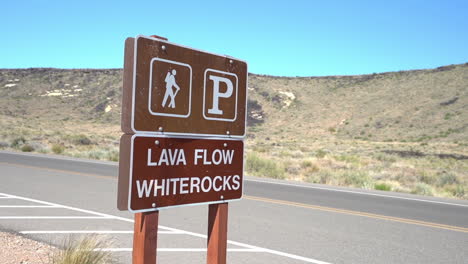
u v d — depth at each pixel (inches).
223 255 151.9
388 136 3014.3
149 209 128.0
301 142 2679.6
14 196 453.1
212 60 146.9
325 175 823.7
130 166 123.2
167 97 132.9
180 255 259.8
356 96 3774.6
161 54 131.3
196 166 142.0
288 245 292.0
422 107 3302.2
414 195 580.1
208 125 145.8
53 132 2463.1
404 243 307.3
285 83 4202.8
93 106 3816.4
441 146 2304.4
